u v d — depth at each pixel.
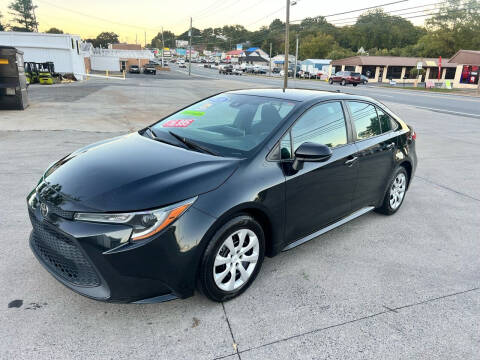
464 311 2.97
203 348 2.45
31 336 2.46
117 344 2.44
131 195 2.49
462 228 4.59
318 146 3.00
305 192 3.26
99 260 2.38
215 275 2.72
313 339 2.59
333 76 47.53
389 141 4.38
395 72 62.47
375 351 2.51
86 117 11.96
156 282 2.47
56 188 2.70
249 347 2.48
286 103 3.56
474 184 6.45
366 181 4.07
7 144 7.67
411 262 3.71
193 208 2.52
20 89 12.68
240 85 34.25
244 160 2.93
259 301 2.96
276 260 3.61
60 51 34.97
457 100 27.16
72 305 2.78
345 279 3.34
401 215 4.92
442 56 72.69
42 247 2.77
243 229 2.83
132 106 15.54
